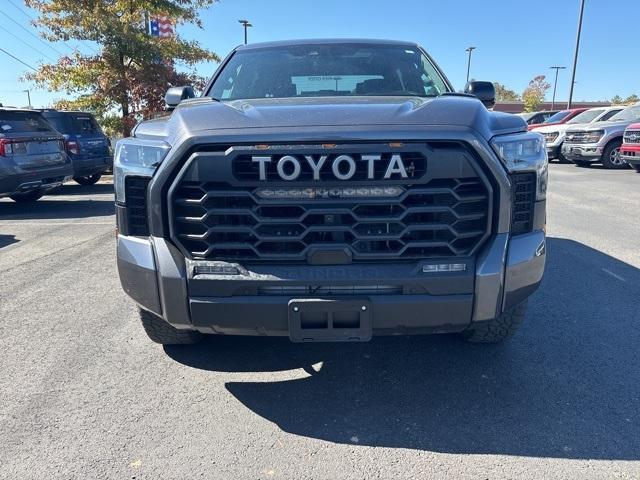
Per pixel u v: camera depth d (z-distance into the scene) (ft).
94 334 12.90
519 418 9.27
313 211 8.31
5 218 28.37
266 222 8.40
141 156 9.04
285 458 8.30
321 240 8.57
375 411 9.59
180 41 61.67
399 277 8.50
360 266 8.56
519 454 8.31
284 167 8.20
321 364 11.35
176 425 9.17
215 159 8.30
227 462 8.21
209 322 8.87
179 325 9.11
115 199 9.61
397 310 8.58
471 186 8.54
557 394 9.99
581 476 7.77
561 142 58.95
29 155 28.96
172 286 8.85
